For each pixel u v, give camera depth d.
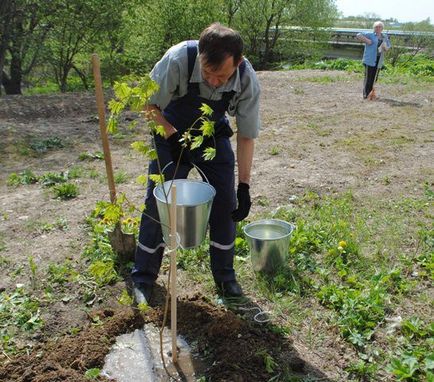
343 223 4.48
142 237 3.28
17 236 4.34
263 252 3.59
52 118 8.94
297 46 28.17
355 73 15.84
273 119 9.19
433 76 15.91
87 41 17.19
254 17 26.56
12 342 2.98
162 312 3.18
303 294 3.51
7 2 14.01
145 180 2.46
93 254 3.90
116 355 2.87
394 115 9.59
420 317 3.28
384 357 2.90
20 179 5.77
